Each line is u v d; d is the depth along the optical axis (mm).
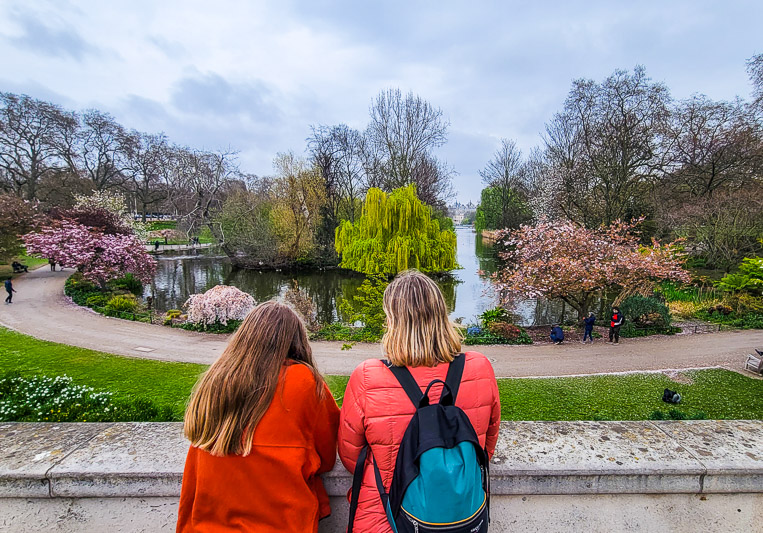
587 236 17359
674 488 2039
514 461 2031
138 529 1905
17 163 37125
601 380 10922
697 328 17109
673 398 9117
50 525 1903
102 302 20766
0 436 2273
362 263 28500
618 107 25188
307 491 1524
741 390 10109
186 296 27016
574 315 22312
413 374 1498
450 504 1211
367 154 40000
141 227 39906
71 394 4672
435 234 29062
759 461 2084
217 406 1453
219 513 1480
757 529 1987
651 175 26906
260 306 1683
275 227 36312
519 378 11250
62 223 26141
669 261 17438
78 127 40000
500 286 17859
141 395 9234
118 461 2012
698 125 26453
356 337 15820
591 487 2014
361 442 1521
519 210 47812
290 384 1514
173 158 47781
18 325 16469
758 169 24109
